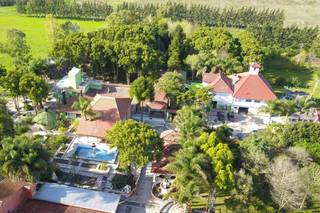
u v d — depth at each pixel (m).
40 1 184.88
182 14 178.62
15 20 178.88
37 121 76.56
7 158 51.34
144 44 111.88
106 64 108.50
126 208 60.00
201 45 122.12
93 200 56.34
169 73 94.12
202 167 53.62
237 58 117.56
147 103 90.62
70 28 138.50
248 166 61.31
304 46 149.00
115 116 78.56
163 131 84.06
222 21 179.38
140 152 58.00
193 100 85.44
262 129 88.31
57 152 72.25
